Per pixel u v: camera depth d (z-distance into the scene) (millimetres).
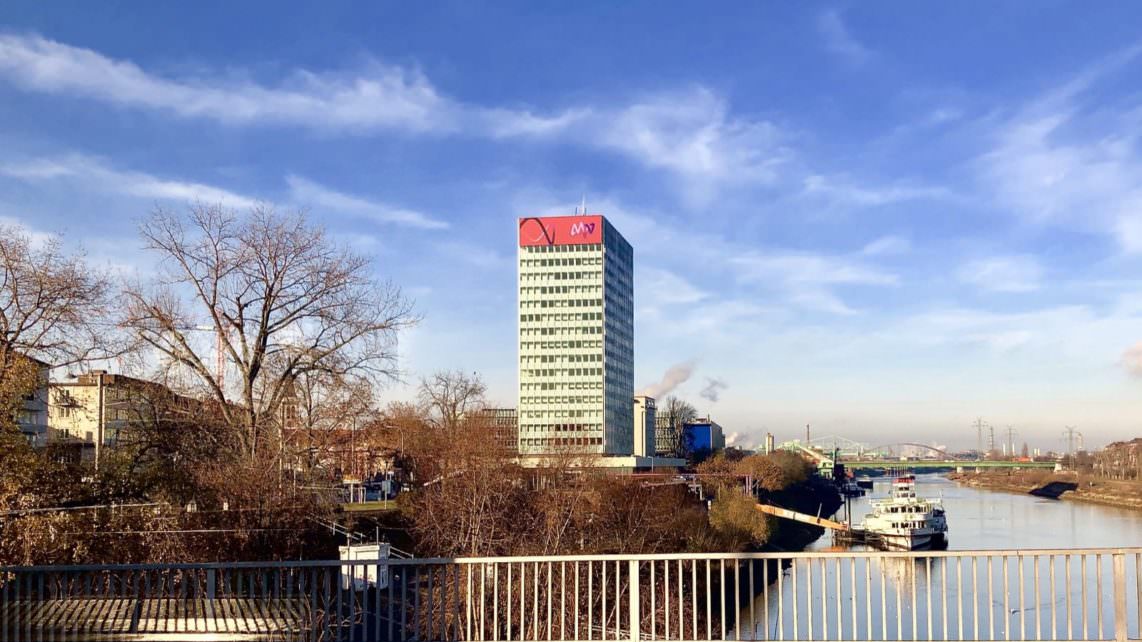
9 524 24594
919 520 87750
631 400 199500
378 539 43281
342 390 41625
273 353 42000
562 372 177500
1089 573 47906
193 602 13703
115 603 13641
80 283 35625
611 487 62406
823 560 12031
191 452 37438
